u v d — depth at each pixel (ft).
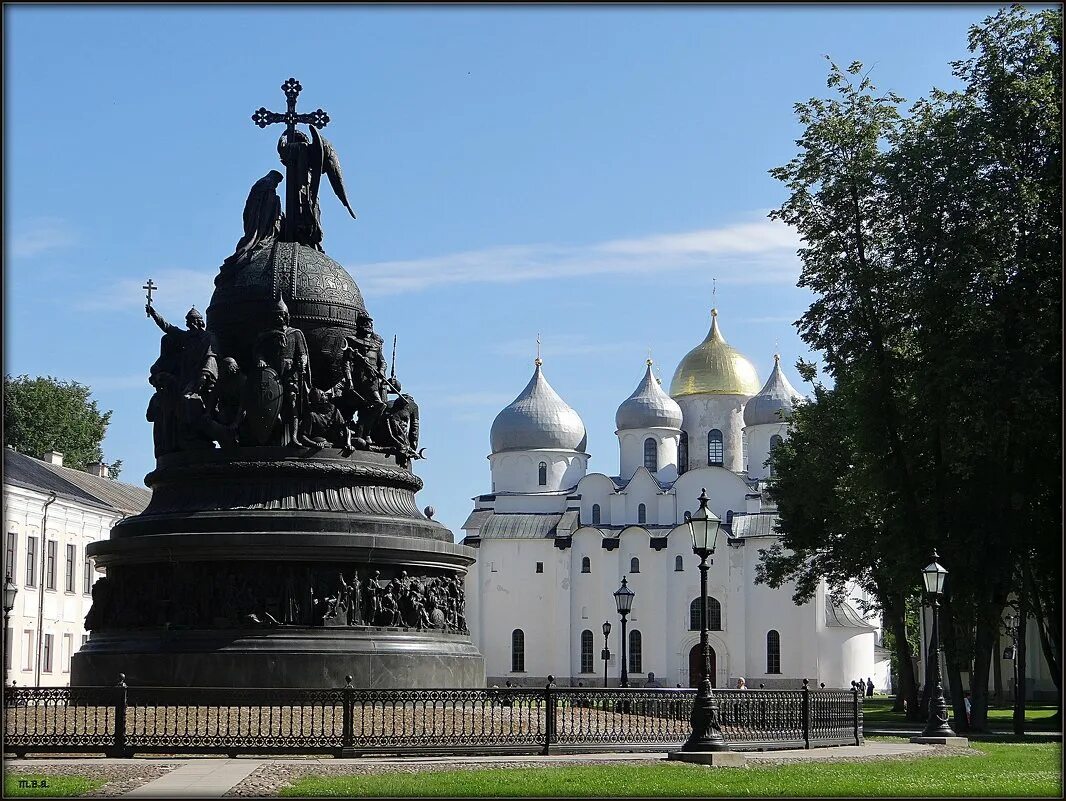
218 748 83.46
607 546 411.95
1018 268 155.02
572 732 91.40
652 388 462.19
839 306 169.27
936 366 154.81
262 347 116.06
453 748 86.99
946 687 298.35
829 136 167.94
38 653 228.02
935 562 127.85
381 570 111.86
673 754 87.40
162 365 121.39
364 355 120.57
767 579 245.04
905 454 168.66
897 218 164.66
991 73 158.61
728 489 422.00
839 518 212.84
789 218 172.35
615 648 407.64
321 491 113.80
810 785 73.10
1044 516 165.89
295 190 125.18
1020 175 153.99
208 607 107.86
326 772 74.69
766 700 102.83
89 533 252.42
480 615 419.54
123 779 70.23
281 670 105.50
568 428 459.32
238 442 114.83
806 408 226.79
